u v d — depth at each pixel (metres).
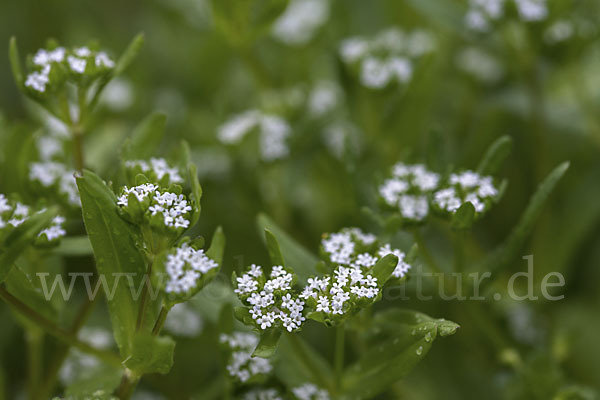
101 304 0.38
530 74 0.39
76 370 0.35
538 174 0.39
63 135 0.39
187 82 0.44
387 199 0.33
